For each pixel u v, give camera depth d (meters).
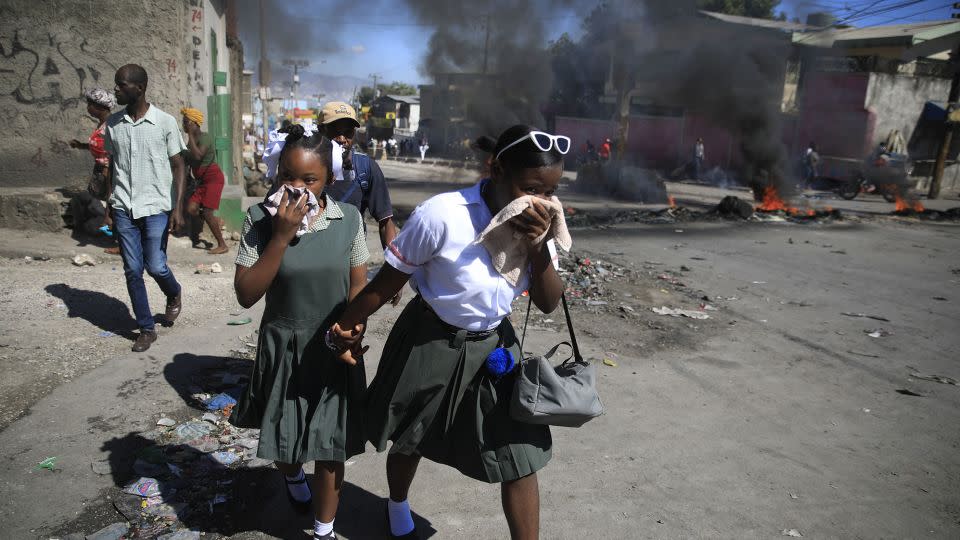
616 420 3.80
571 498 2.97
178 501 2.73
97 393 3.56
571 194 19.70
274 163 2.49
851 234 11.95
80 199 6.54
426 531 2.68
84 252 6.09
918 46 25.02
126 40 7.05
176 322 4.66
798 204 17.11
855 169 22.19
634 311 6.02
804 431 3.83
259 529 2.61
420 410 2.21
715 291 7.09
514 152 1.91
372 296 2.13
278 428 2.30
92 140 6.32
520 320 5.54
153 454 3.00
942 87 25.88
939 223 14.37
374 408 2.30
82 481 2.80
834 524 2.90
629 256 8.84
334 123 3.34
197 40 8.15
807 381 4.64
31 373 3.69
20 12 6.85
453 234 1.99
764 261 8.97
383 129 54.22
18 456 2.94
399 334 2.24
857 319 6.30
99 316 4.58
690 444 3.57
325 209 2.32
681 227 11.82
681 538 2.72
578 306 6.06
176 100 7.26
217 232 6.85
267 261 2.12
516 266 2.08
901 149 24.09
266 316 2.35
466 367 2.13
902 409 4.25
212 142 6.69
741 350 5.19
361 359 2.40
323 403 2.29
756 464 3.39
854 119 24.25
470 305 2.07
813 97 25.70
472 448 2.19
